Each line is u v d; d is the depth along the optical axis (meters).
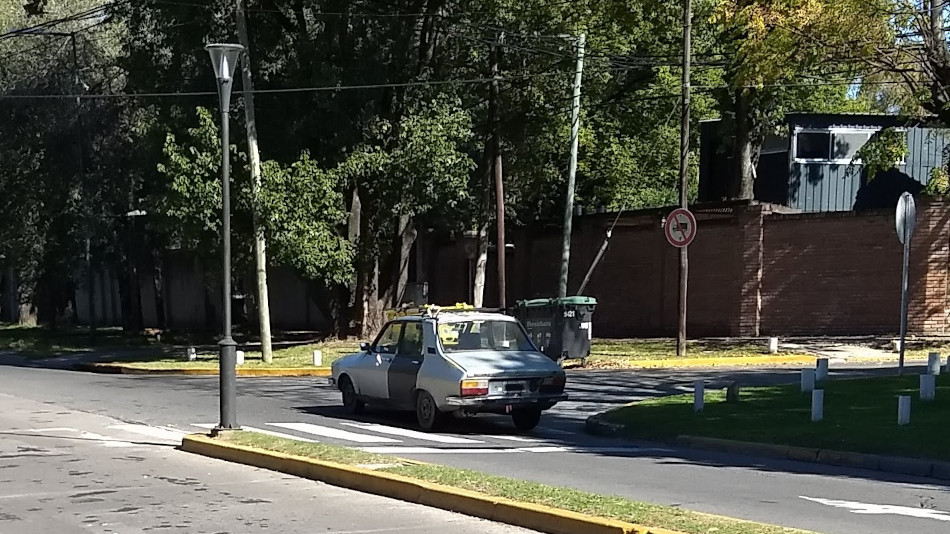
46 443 13.44
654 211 31.17
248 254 28.64
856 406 13.47
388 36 27.73
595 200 39.94
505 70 31.27
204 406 17.72
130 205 37.81
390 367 14.95
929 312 25.34
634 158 37.53
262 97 27.66
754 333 28.05
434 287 41.41
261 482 10.32
